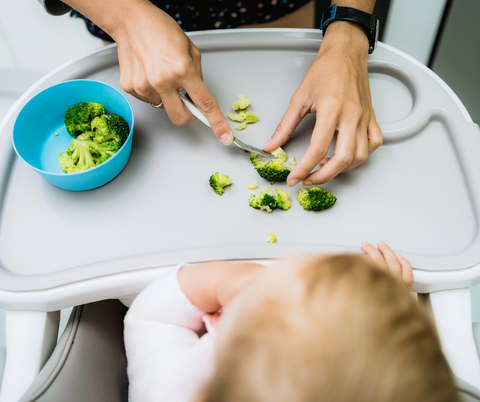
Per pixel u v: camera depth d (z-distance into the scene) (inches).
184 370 22.6
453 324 26.1
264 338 13.6
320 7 57.7
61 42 68.4
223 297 21.8
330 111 27.7
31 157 30.8
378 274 14.7
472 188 28.5
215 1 45.1
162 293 24.4
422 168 30.1
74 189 29.1
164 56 26.7
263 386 13.1
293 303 14.1
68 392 23.9
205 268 24.0
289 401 12.8
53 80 34.7
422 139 31.7
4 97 70.3
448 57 59.5
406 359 12.5
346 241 27.1
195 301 24.3
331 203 27.7
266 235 27.5
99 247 27.5
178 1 42.2
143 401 23.1
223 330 15.5
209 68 35.4
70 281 25.5
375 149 29.4
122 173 30.3
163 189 29.5
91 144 29.8
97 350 28.3
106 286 25.6
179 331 24.8
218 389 14.0
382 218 28.0
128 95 34.2
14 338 27.0
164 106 29.3
